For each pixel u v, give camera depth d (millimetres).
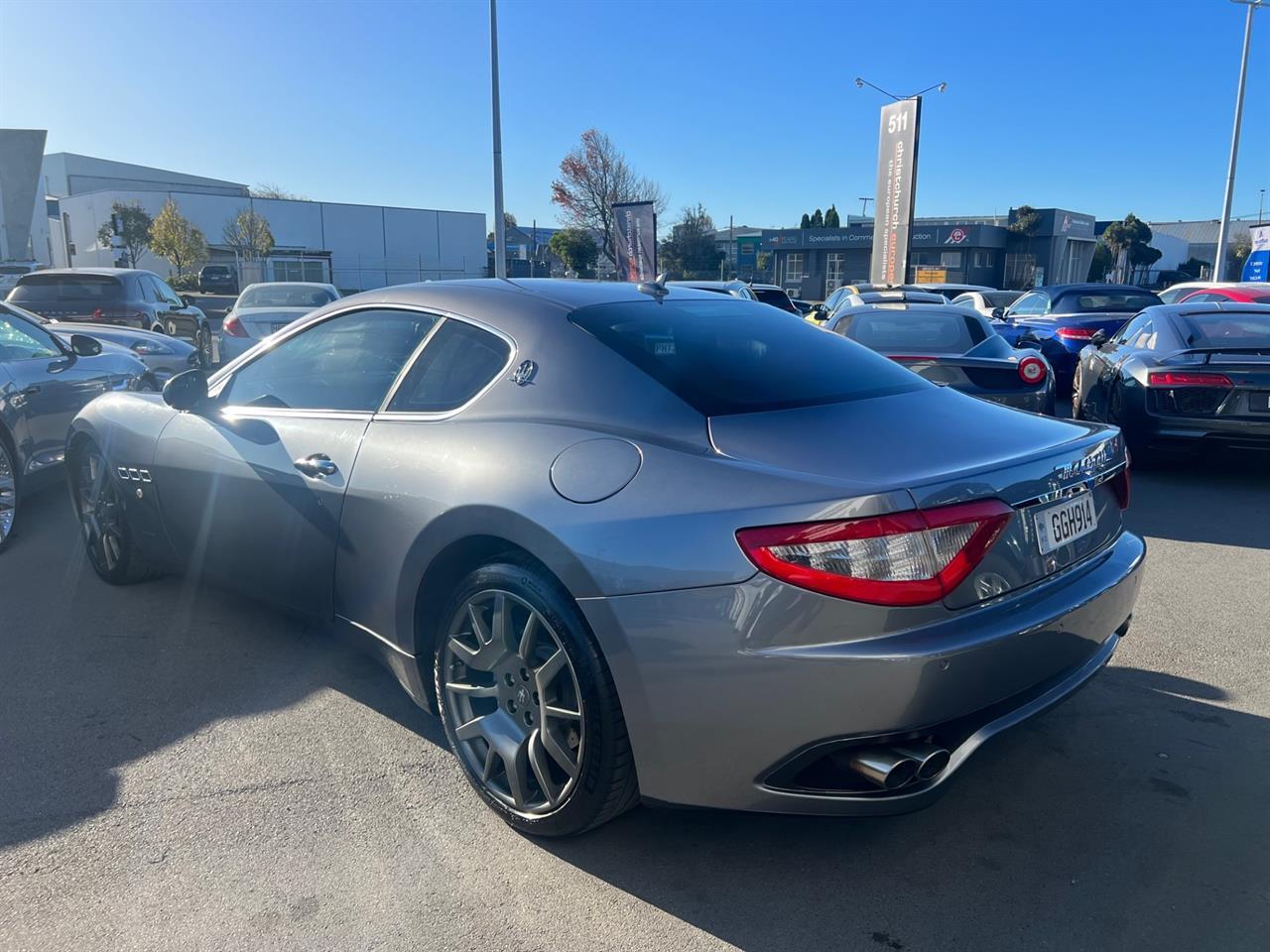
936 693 2150
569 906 2404
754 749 2230
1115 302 13016
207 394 3916
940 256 58438
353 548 3090
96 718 3348
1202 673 3797
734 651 2191
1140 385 7270
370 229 56344
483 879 2506
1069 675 2564
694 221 56906
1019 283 59531
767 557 2164
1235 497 6930
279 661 3838
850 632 2133
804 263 60281
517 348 2910
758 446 2422
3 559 5117
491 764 2729
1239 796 2910
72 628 4148
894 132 24875
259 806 2818
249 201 54031
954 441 2549
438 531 2742
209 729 3281
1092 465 2652
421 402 3064
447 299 3215
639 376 2693
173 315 13125
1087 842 2682
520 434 2693
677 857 2611
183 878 2484
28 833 2666
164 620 4250
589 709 2406
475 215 59500
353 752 3145
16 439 5332
